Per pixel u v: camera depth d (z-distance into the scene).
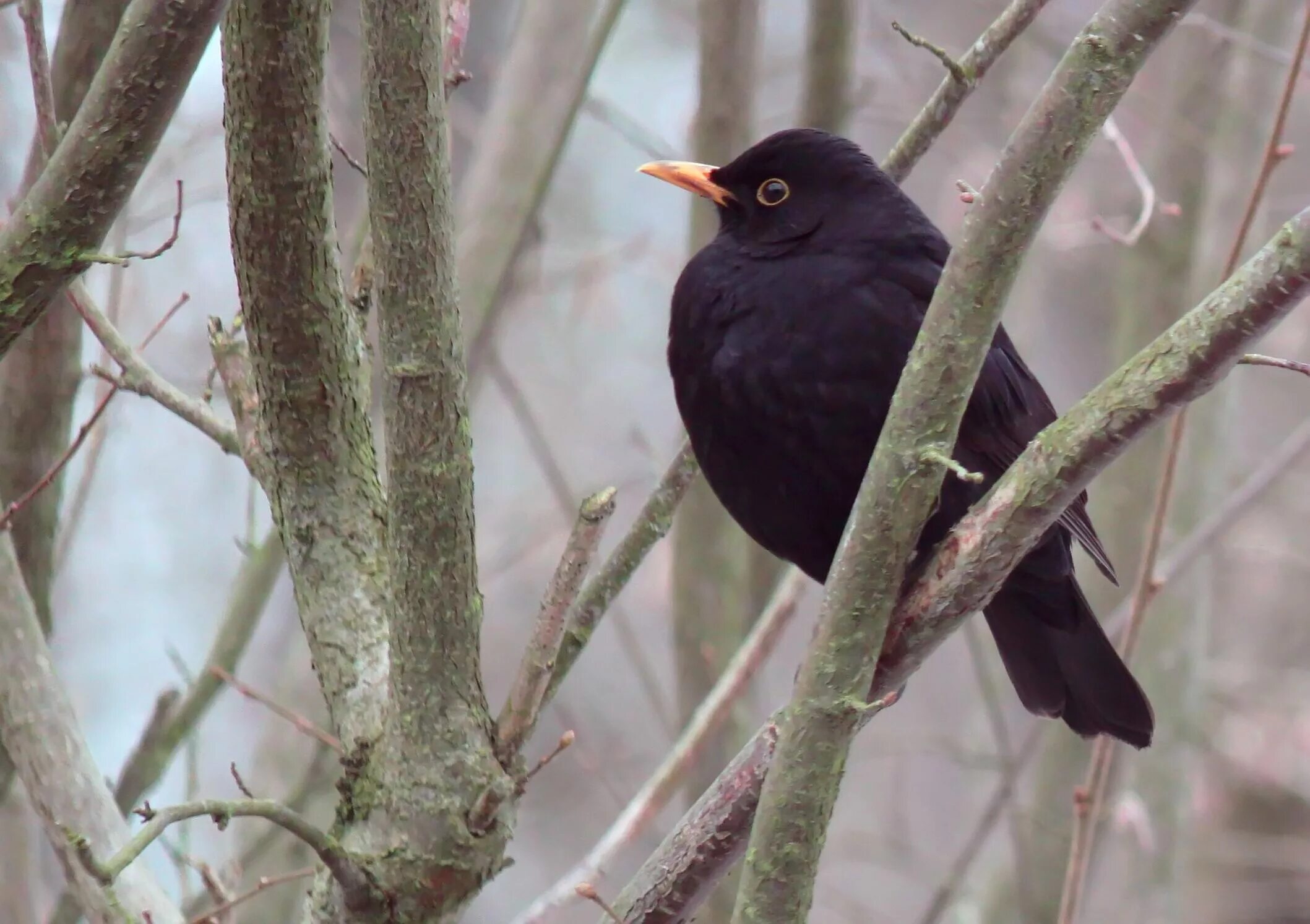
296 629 12.88
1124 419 5.84
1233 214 14.07
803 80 11.62
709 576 11.70
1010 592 8.43
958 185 7.48
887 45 17.17
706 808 7.04
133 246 13.56
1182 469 13.73
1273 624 20.08
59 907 8.77
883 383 7.91
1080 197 15.84
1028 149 5.56
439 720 6.18
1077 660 8.56
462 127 15.47
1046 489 6.02
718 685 9.40
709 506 11.71
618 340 20.23
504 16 17.97
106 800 7.43
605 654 21.03
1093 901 16.12
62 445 8.88
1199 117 13.73
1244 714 17.69
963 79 8.29
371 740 6.38
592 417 20.11
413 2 5.65
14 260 5.73
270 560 9.76
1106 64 5.49
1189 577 13.79
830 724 5.81
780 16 19.59
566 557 6.06
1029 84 15.32
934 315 5.73
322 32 5.97
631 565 7.70
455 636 6.13
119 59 5.50
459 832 6.16
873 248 8.29
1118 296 14.80
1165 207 10.88
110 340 7.52
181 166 15.34
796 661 20.91
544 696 6.52
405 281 5.86
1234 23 13.75
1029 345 15.55
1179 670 13.75
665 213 19.80
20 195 7.54
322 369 6.59
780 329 8.02
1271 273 5.48
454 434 5.98
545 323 19.61
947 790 21.55
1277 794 18.95
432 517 6.00
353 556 6.75
